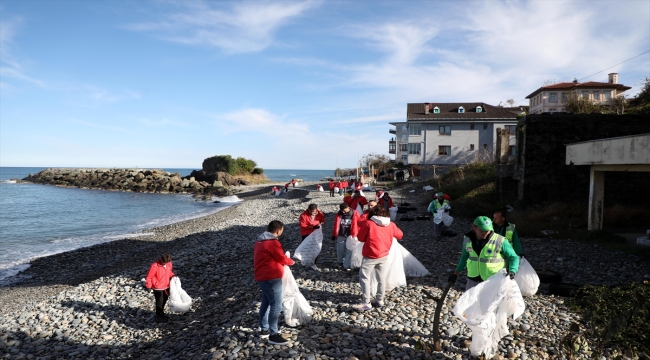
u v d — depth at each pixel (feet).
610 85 164.86
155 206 140.87
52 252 63.62
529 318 21.09
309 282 28.91
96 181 246.68
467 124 168.25
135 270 43.78
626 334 14.96
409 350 17.47
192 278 37.91
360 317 21.49
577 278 28.84
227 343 19.11
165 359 20.27
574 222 50.03
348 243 31.83
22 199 163.12
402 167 189.06
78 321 28.32
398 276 25.82
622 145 37.78
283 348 18.01
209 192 202.28
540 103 172.55
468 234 17.76
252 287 31.55
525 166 62.34
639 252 35.35
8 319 30.07
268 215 90.38
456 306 16.29
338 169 303.48
